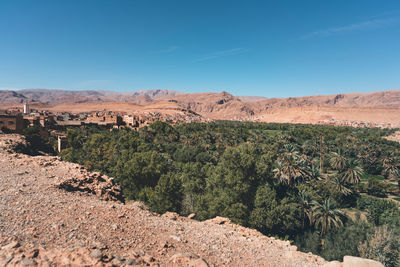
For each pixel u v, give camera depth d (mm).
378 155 74688
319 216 30547
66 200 9273
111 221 7957
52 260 4840
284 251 9008
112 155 45625
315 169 44906
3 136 39125
